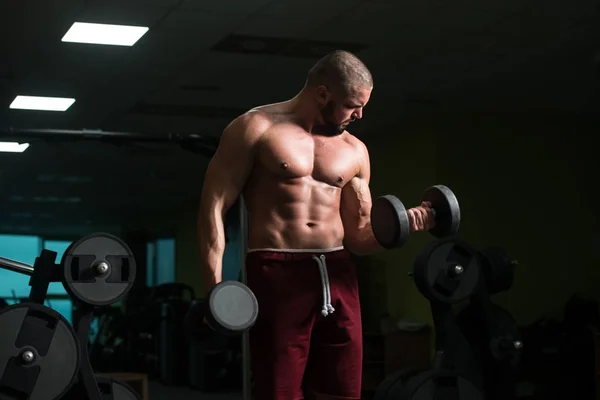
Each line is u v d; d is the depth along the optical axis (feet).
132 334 47.65
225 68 29.07
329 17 23.90
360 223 10.46
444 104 33.81
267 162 9.78
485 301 11.31
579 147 36.11
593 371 31.24
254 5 22.81
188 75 29.91
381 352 34.24
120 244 11.28
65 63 28.12
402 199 36.68
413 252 35.01
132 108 34.88
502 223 34.83
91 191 58.70
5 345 10.33
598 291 35.68
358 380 10.02
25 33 24.93
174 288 49.21
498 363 11.48
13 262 11.42
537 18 24.18
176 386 44.65
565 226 35.58
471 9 23.38
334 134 10.11
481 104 34.04
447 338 11.15
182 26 24.53
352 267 10.13
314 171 9.94
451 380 10.88
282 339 9.70
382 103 33.42
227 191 9.98
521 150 35.42
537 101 33.65
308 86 10.02
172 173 51.62
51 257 11.46
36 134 22.48
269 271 9.75
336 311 9.93
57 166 48.34
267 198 9.87
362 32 25.27
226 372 42.22
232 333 9.05
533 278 34.91
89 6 22.74
